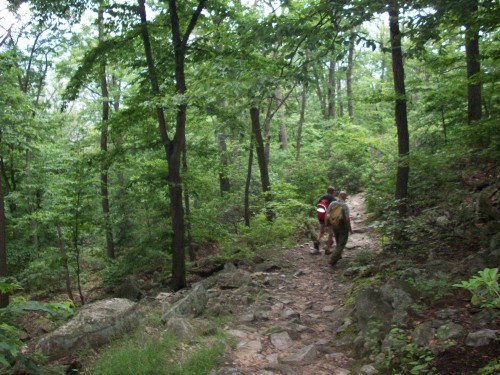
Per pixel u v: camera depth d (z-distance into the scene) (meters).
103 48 9.45
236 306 6.74
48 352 4.93
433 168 9.05
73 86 9.86
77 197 9.53
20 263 15.33
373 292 5.20
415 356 3.94
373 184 12.80
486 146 9.28
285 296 7.43
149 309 6.52
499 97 11.64
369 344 4.51
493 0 6.42
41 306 3.23
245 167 20.31
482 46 12.21
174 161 9.34
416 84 13.02
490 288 2.74
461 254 6.52
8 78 14.13
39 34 15.21
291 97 28.25
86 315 5.41
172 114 10.29
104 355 4.73
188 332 5.16
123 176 17.12
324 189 17.09
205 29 10.69
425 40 6.38
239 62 7.95
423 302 5.00
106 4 9.45
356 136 20.05
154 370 4.27
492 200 7.94
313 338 5.40
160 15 9.91
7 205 16.50
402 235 7.83
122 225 13.09
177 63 9.05
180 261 9.38
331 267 9.27
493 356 3.52
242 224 14.70
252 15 13.71
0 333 3.03
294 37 6.83
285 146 25.72
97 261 13.05
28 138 14.86
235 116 8.97
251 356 4.74
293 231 13.16
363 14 5.97
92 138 19.52
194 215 11.89
